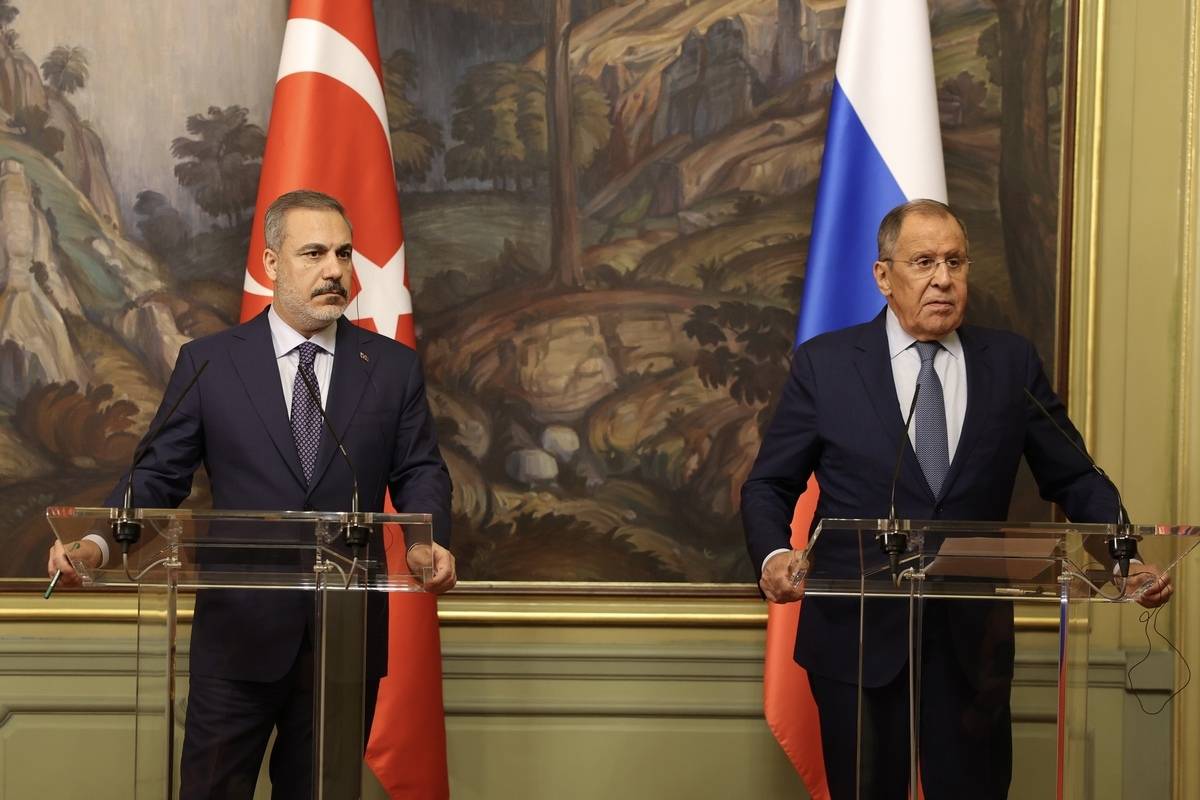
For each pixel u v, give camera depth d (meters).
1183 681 3.45
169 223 3.39
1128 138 3.50
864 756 2.08
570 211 3.46
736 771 3.43
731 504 3.46
